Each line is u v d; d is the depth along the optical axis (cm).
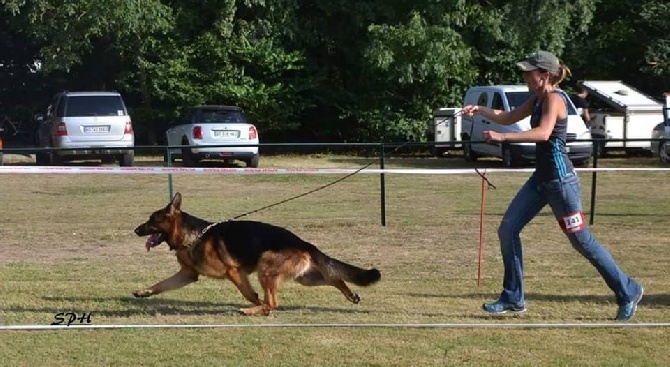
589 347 625
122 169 903
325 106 2803
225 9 2597
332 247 1101
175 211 732
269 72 2691
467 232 1215
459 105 2788
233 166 2244
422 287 850
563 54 2884
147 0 2544
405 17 2659
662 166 2139
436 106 2789
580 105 2327
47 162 2264
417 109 2770
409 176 1998
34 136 3005
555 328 677
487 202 1552
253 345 631
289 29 2691
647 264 972
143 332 665
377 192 1723
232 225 733
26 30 2594
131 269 949
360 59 2725
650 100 2473
